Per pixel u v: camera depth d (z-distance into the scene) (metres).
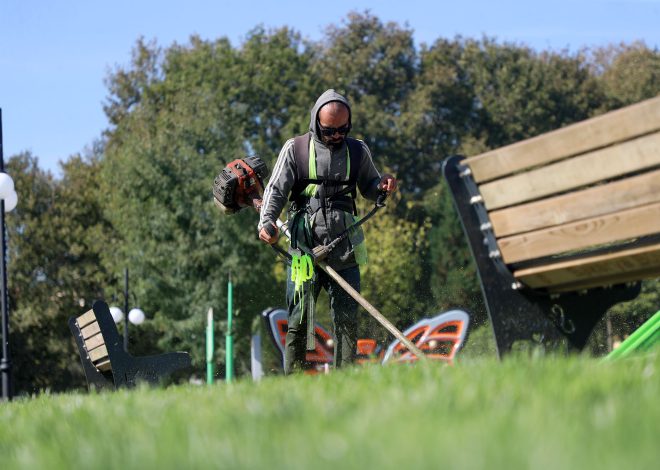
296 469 3.16
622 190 7.03
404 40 94.88
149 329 68.62
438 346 16.52
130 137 64.25
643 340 8.78
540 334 8.02
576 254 7.48
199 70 86.25
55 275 75.75
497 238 7.88
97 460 3.85
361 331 17.27
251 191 11.34
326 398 5.29
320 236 10.84
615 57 108.88
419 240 67.62
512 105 93.31
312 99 87.38
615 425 3.49
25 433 5.64
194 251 60.44
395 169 87.12
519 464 2.87
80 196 79.88
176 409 5.82
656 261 7.19
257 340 40.59
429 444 3.25
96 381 18.80
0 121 25.47
